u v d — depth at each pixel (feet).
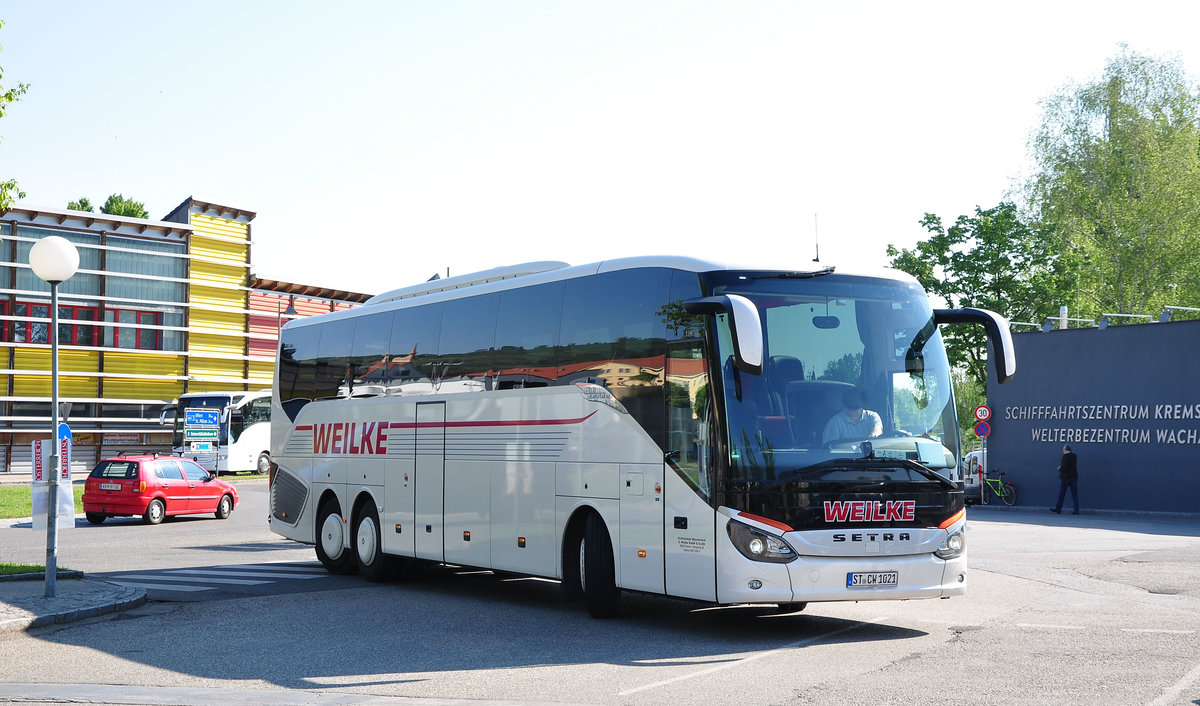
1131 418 108.47
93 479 94.02
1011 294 177.37
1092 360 112.06
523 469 43.11
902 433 35.24
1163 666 29.01
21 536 78.74
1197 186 175.63
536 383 42.88
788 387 34.53
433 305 50.19
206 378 167.43
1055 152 187.62
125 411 159.33
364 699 26.32
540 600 46.06
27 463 149.48
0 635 36.04
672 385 36.27
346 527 54.90
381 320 54.13
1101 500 110.42
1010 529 82.53
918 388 36.01
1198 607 41.01
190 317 165.58
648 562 36.60
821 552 33.37
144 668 30.58
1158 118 181.88
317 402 58.75
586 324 40.63
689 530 34.94
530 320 43.70
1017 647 32.22
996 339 36.55
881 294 36.52
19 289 150.20
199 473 98.94
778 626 37.60
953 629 36.01
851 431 34.63
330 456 56.90
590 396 39.91
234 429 160.56
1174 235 175.52
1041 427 116.26
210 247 168.76
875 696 25.64
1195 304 177.06
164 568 58.34
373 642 34.94
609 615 39.63
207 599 45.80
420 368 50.34
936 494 35.04
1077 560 58.23
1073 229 183.93
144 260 161.89
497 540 44.42
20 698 26.48
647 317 37.70
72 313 155.22
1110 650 31.55
